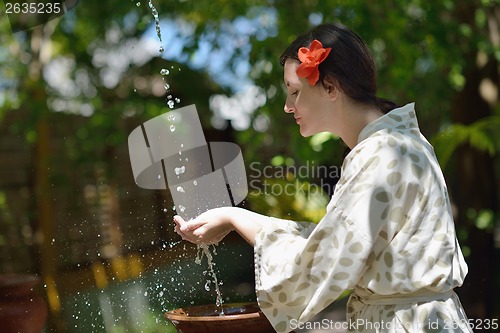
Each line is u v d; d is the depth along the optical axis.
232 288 5.21
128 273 5.36
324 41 2.32
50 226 7.49
